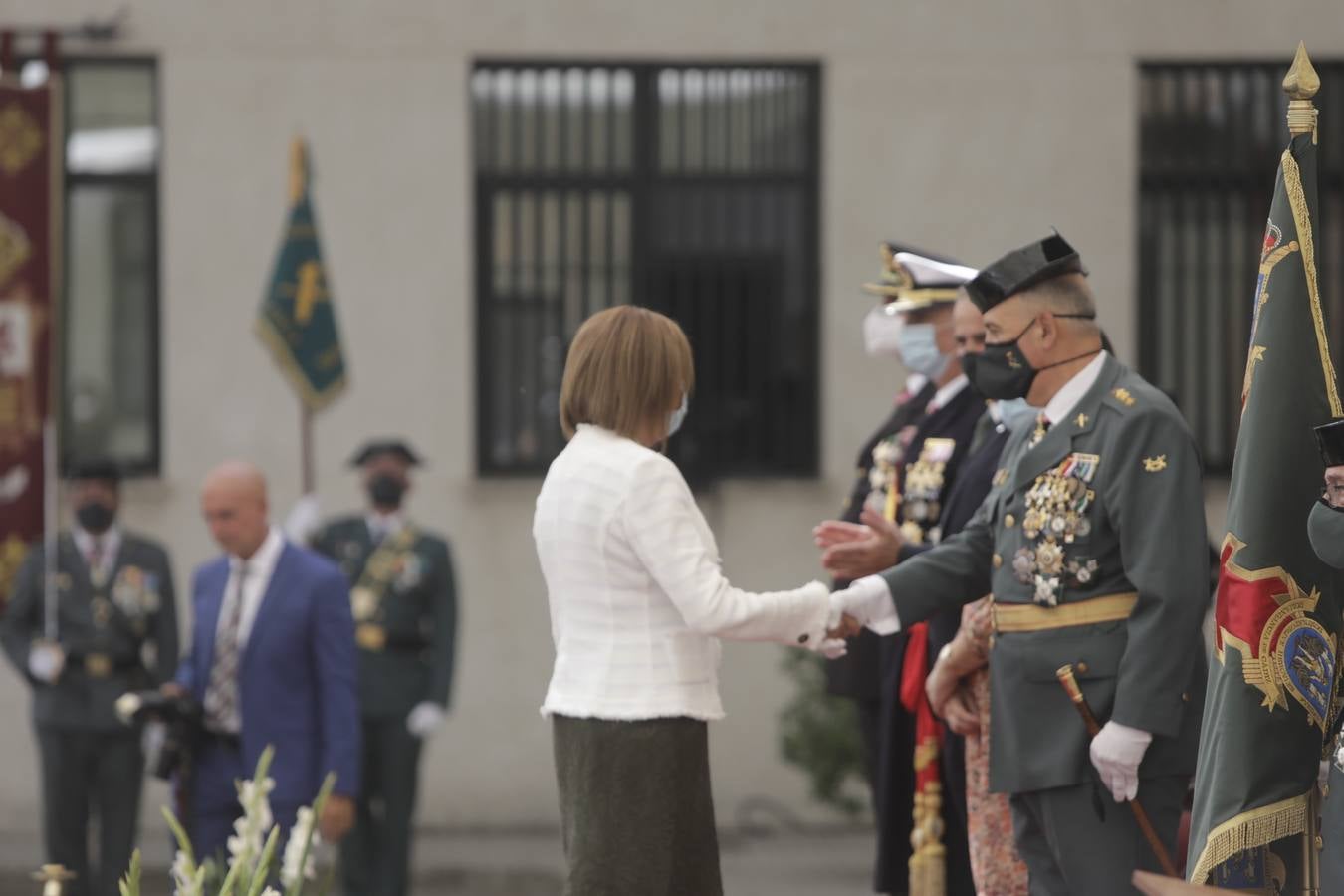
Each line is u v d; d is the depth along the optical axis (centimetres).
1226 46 3569
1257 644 1317
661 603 1276
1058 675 1434
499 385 3597
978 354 1498
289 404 3528
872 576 1552
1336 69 3597
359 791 2898
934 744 1716
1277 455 1332
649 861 1255
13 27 3488
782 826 3488
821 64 3569
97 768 2827
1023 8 3559
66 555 2853
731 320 3609
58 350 3528
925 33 3566
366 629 2912
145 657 2880
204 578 2194
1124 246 3569
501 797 3525
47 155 3216
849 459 3566
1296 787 1314
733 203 3606
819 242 3588
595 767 1263
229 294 3525
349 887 2923
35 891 3020
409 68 3531
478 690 3525
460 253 3534
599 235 3606
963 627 1588
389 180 3531
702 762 1288
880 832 1820
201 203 3516
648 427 1309
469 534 3531
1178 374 3644
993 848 1605
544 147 3588
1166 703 1380
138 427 3569
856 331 3566
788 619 1302
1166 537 1395
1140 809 1417
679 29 3550
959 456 1820
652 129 3597
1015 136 3569
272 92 3519
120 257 3550
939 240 3569
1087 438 1449
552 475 1313
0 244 3203
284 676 2138
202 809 2125
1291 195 1355
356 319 3525
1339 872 1268
